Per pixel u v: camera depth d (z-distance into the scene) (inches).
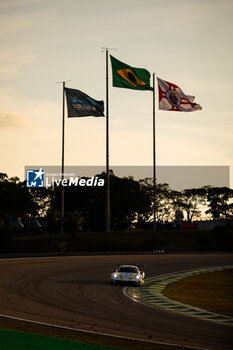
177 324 818.2
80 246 2699.3
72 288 1286.9
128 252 2620.6
